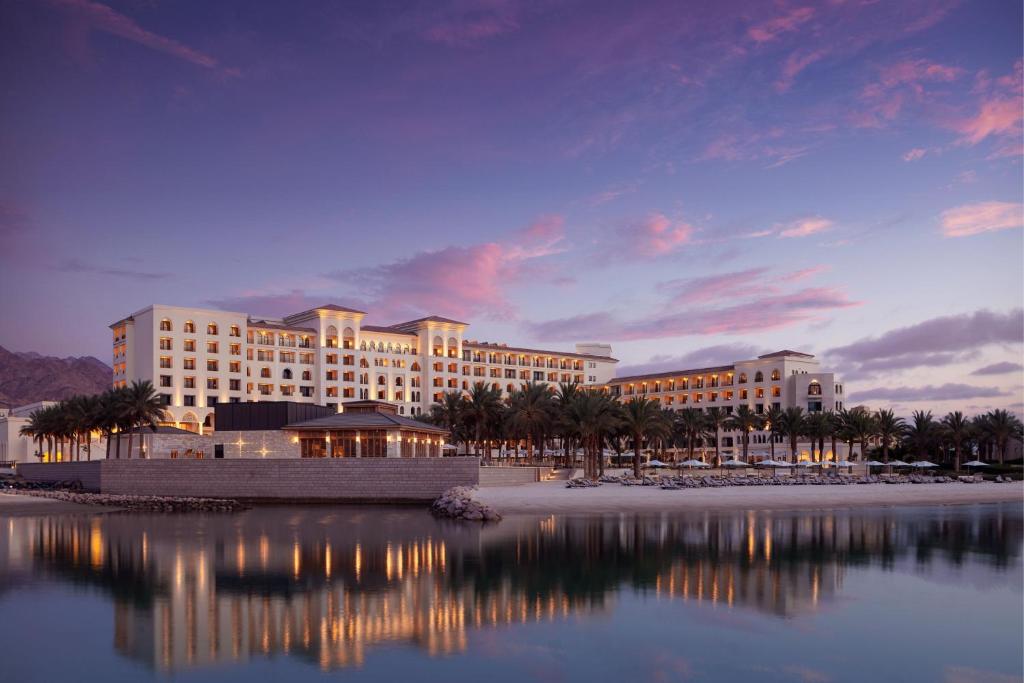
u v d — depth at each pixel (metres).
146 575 35.84
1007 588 33.09
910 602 30.34
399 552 42.34
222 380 143.75
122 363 145.88
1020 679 21.62
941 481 109.44
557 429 104.94
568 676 21.52
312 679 21.27
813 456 152.75
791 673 21.94
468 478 76.44
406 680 21.12
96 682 21.14
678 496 75.81
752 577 35.34
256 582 34.00
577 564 38.50
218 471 81.31
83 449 134.50
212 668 22.22
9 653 23.64
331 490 78.25
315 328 160.38
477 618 27.59
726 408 183.00
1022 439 146.50
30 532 53.97
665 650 23.81
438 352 176.00
